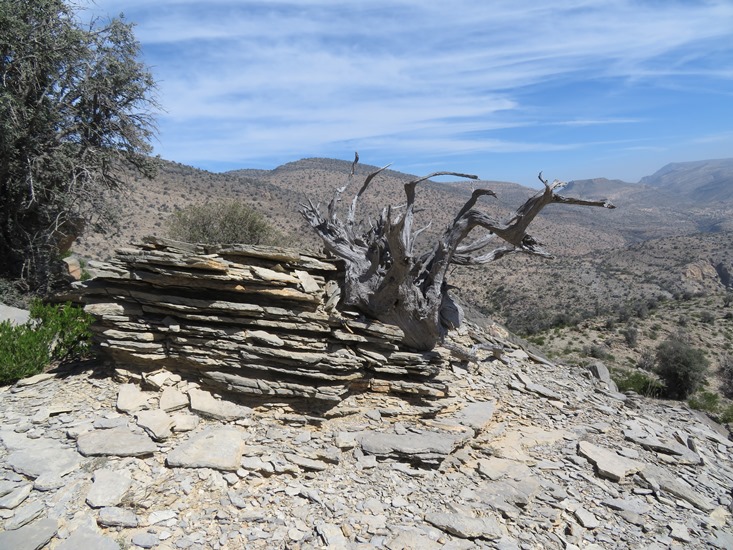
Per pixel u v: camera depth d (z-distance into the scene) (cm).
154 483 561
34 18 1619
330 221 974
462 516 589
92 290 778
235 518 528
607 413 1026
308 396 729
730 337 3753
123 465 580
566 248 9375
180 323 745
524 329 4347
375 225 977
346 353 764
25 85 1588
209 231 1848
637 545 604
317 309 776
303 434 699
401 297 820
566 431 900
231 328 743
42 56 1572
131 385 746
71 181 1678
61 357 895
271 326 736
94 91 1736
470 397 934
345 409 764
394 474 660
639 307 4650
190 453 605
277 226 4428
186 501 542
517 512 625
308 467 630
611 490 724
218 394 737
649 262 6844
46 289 1661
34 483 540
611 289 5825
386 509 587
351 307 843
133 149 1906
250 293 753
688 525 670
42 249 1723
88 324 885
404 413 788
